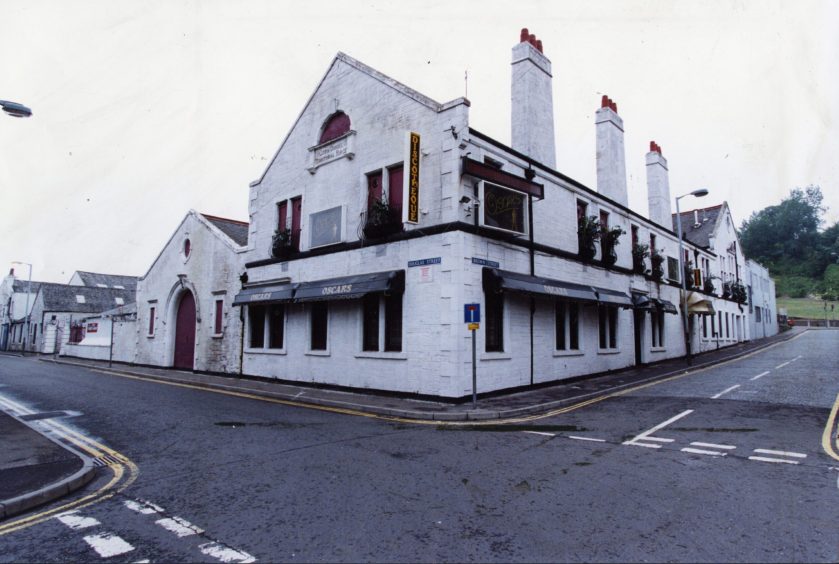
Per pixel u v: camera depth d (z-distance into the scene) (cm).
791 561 379
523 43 1633
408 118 1377
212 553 405
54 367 2634
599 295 1716
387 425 971
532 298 1478
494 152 1381
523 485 574
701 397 1244
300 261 1662
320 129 1662
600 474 616
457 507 504
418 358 1255
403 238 1334
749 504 502
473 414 1034
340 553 401
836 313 5378
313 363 1558
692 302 2603
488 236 1315
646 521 461
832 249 4222
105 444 808
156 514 496
